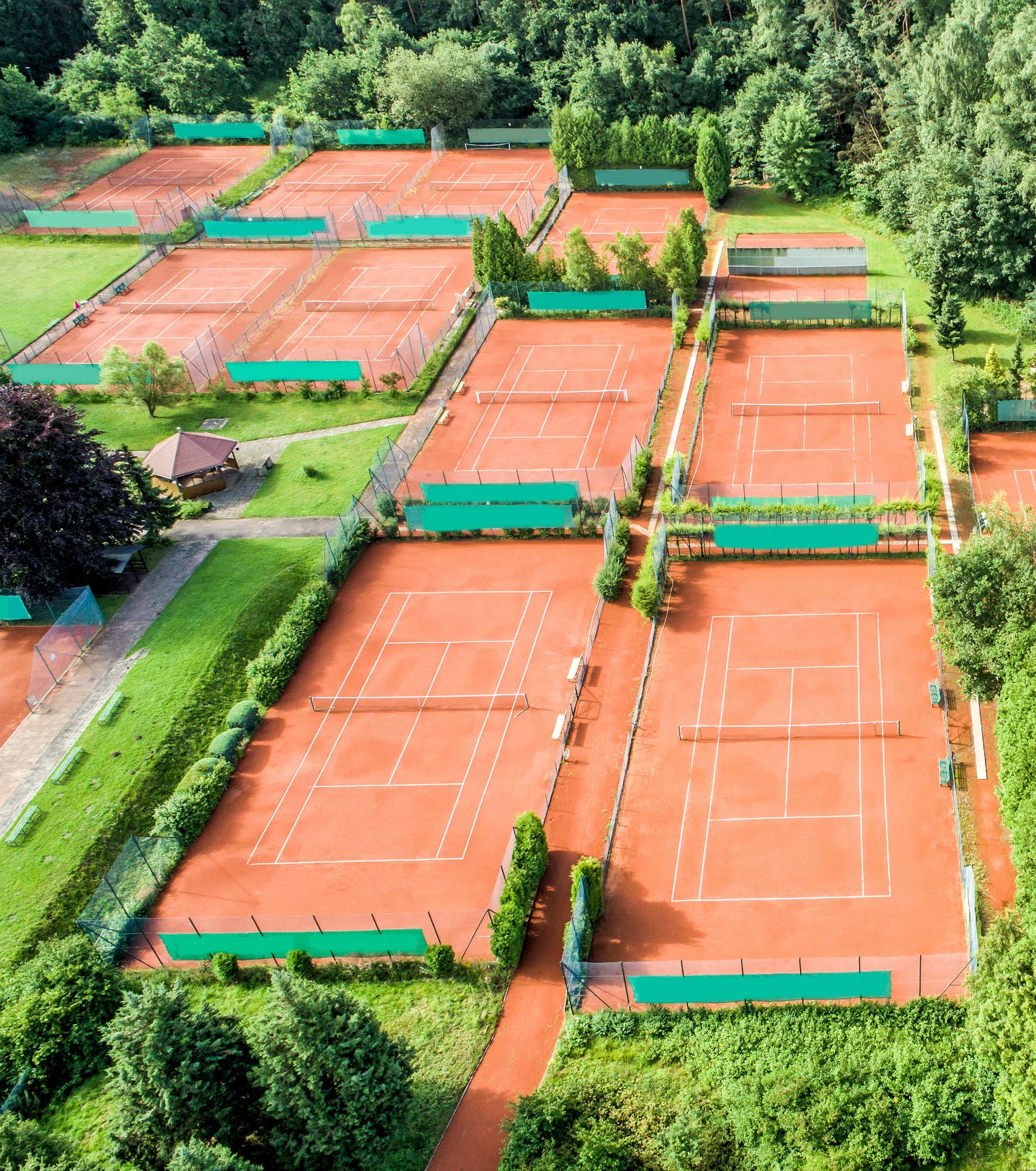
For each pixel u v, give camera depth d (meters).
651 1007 42.81
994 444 72.81
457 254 110.38
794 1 124.44
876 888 46.66
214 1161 35.75
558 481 74.19
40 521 64.00
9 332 102.44
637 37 134.62
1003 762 46.38
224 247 117.38
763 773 52.44
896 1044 39.62
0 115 139.25
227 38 152.88
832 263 95.62
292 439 83.19
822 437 75.88
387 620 65.19
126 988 46.31
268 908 49.28
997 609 50.09
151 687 60.88
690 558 66.75
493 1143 39.84
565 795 52.75
